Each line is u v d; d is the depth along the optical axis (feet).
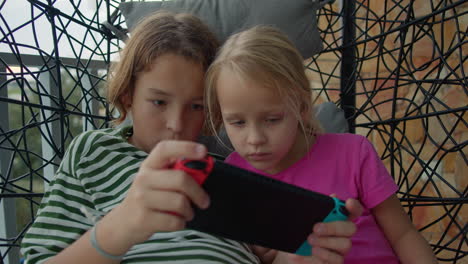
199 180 1.55
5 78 3.34
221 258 2.22
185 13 3.02
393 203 2.57
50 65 3.58
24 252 2.18
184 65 2.44
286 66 2.37
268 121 2.30
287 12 3.53
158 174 1.52
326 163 2.63
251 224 1.76
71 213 2.33
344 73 4.15
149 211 1.55
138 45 2.52
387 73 5.22
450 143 4.82
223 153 3.30
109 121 3.37
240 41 2.51
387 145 3.60
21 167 4.11
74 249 1.84
